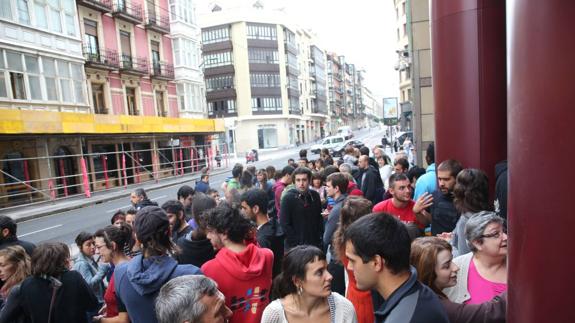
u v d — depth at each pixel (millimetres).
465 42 4449
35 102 18953
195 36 34531
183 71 32375
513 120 1621
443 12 4629
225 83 58281
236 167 8016
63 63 20953
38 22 19500
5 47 17547
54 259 2705
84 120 19469
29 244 4066
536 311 1536
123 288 2367
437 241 2189
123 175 24906
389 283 1598
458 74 4539
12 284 3215
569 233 1426
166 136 28438
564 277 1447
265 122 59344
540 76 1465
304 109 74625
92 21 24203
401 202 3867
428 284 2135
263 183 7434
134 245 3785
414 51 9992
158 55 30641
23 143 18312
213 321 1763
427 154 6027
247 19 57281
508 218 1716
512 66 1616
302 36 74312
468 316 1916
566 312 1457
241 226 2633
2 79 17422
